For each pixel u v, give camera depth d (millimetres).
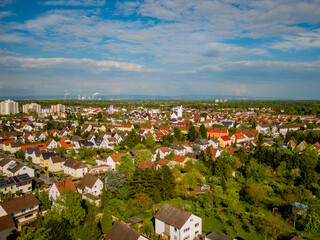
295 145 132875
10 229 53062
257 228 59312
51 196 76312
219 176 92188
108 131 181250
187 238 53031
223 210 68938
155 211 66562
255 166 90812
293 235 56156
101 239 52906
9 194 73125
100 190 78188
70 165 100250
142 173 74125
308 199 64562
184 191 76438
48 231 42375
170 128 193500
